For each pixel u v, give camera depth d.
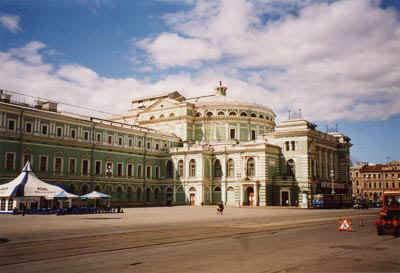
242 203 96.38
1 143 71.69
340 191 110.62
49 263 18.66
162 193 107.12
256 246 24.14
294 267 17.44
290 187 96.69
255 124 118.88
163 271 16.72
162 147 109.56
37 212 61.75
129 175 98.75
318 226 39.00
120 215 58.12
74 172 84.75
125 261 19.11
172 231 33.53
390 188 160.62
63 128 83.31
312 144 99.56
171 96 129.62
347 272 16.41
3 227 37.19
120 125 101.06
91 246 24.19
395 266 17.70
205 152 102.44
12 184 62.59
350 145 120.06
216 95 131.75
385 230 30.11
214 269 17.08
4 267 17.72
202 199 100.12
